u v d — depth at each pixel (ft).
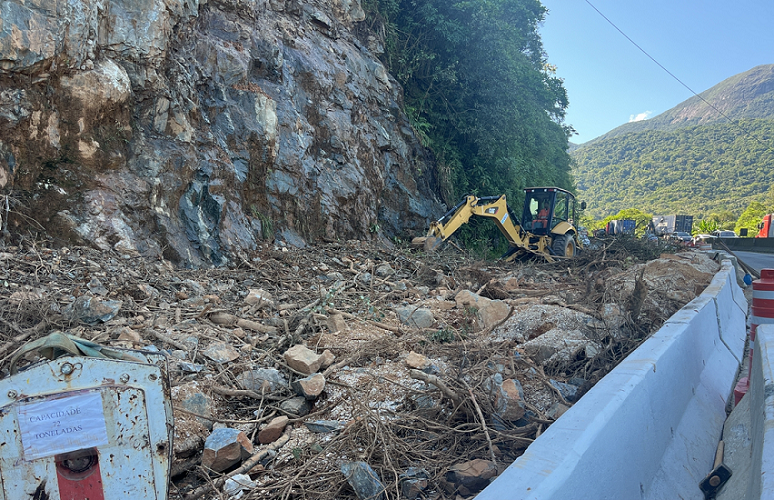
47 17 23.06
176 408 11.78
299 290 26.22
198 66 33.42
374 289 28.81
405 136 54.80
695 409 12.45
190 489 10.07
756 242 107.45
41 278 19.66
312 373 14.48
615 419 7.98
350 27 52.49
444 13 58.85
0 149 22.12
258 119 35.63
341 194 41.98
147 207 26.94
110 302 17.84
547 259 45.88
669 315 20.02
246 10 38.96
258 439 11.84
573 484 6.30
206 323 18.83
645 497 8.30
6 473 6.44
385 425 11.68
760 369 10.16
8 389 6.38
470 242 58.70
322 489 9.86
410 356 15.12
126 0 27.50
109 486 6.81
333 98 44.88
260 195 35.58
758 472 6.59
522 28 83.66
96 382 6.68
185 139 30.35
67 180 24.30
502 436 11.32
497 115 61.00
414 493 9.65
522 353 16.53
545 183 82.12
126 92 26.89
